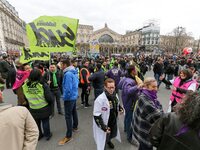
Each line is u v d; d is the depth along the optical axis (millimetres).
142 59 16438
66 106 3627
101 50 79312
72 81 3535
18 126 1462
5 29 48594
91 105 6176
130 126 3639
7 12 51656
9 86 8633
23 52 5695
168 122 1505
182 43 48594
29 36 4629
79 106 6086
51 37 4754
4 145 1388
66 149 3463
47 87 3473
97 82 5367
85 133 4121
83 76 5863
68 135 3711
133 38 85812
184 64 11016
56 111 5543
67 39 4871
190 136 1327
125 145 3617
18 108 1552
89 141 3764
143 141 2451
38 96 3412
